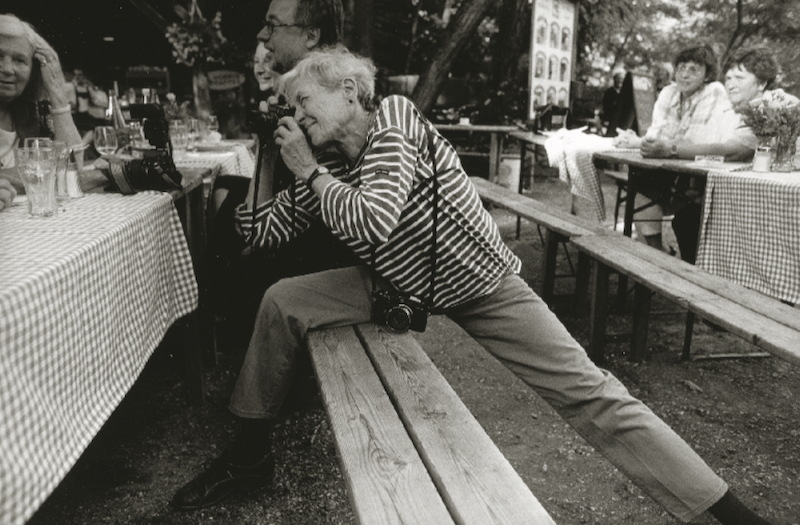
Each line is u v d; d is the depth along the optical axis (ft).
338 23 9.57
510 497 4.67
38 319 4.49
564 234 13.99
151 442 9.50
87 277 5.40
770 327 8.13
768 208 11.31
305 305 7.41
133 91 24.17
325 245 9.04
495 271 6.89
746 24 46.65
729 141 14.65
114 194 8.34
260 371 7.54
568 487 8.70
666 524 7.93
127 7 27.94
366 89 6.64
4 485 3.92
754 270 11.74
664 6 46.68
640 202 17.38
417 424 5.64
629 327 14.62
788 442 9.80
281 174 7.95
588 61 46.62
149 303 7.26
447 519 4.47
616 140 18.74
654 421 6.59
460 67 37.11
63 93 9.32
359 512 4.53
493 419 10.49
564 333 6.95
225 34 26.21
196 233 10.67
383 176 6.15
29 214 6.89
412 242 6.66
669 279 10.32
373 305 7.52
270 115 6.89
